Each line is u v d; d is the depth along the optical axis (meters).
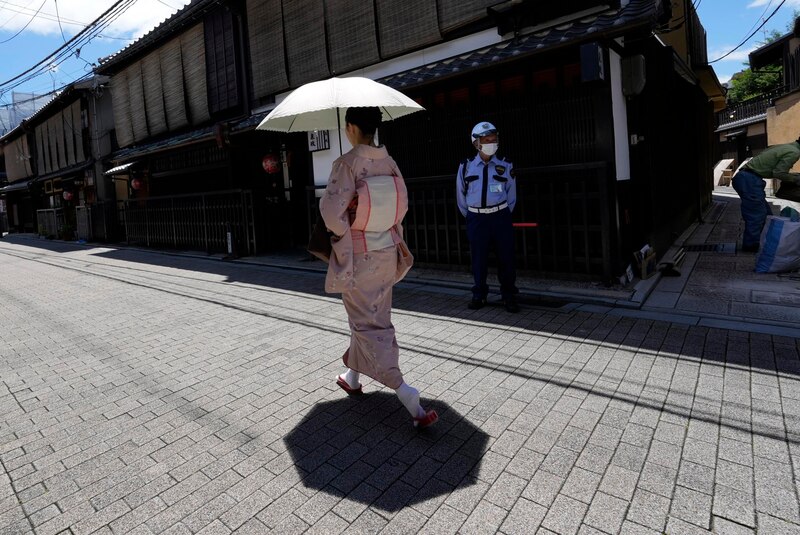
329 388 3.60
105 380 3.94
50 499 2.39
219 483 2.47
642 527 2.04
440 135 7.25
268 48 10.26
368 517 2.18
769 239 6.12
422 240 7.68
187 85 13.27
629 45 6.00
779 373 3.41
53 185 22.58
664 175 7.39
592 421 2.92
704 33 11.53
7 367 4.36
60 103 19.97
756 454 2.51
